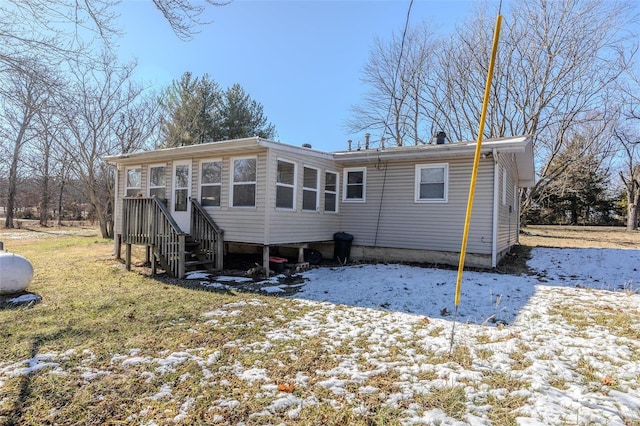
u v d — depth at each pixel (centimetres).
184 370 306
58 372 299
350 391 274
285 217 812
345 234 964
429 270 789
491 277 711
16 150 1758
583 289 616
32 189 2884
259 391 273
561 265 841
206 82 2170
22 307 493
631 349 354
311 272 795
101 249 1209
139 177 1016
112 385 279
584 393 270
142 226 801
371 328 421
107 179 1758
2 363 316
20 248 1242
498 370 309
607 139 1938
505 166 949
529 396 266
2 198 2848
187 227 897
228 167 835
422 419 238
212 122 2166
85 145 1681
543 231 1989
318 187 930
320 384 283
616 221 2702
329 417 240
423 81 2188
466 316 471
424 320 450
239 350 351
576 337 388
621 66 1691
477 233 827
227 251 1027
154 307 501
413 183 910
